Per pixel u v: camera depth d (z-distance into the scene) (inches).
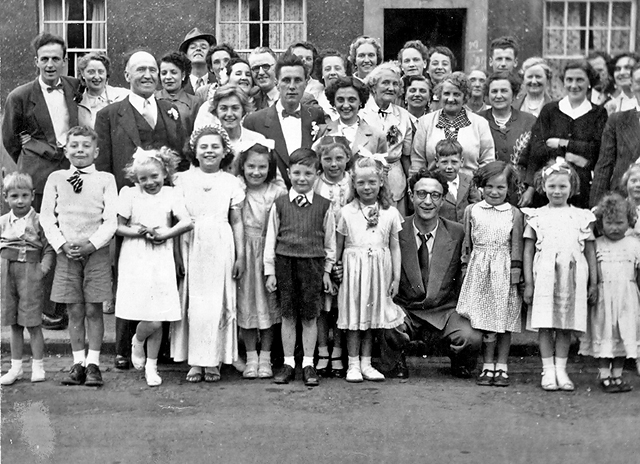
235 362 229.9
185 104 267.0
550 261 217.9
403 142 259.0
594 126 243.9
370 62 286.5
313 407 202.5
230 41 348.2
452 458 173.5
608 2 329.4
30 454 174.7
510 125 267.4
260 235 226.5
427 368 237.3
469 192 248.5
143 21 340.8
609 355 217.3
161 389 214.7
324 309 224.1
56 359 243.1
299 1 352.5
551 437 184.5
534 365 241.6
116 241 235.0
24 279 216.7
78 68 274.7
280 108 245.8
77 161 218.8
